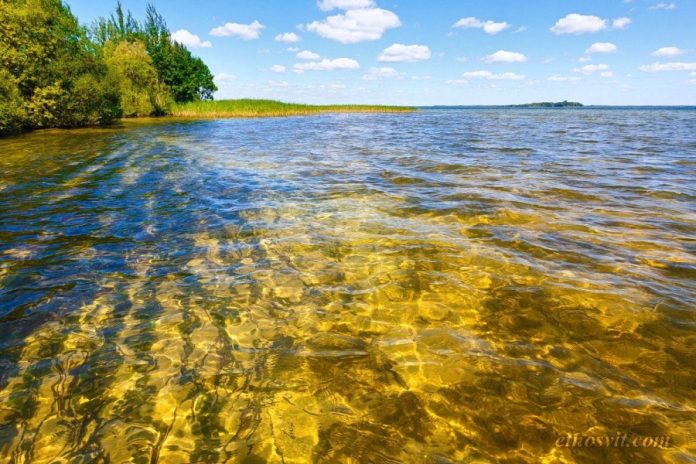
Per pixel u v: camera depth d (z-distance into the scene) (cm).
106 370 302
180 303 398
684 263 475
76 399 273
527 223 628
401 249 531
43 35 2162
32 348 327
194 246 543
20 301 398
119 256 509
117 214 681
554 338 340
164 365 308
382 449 236
